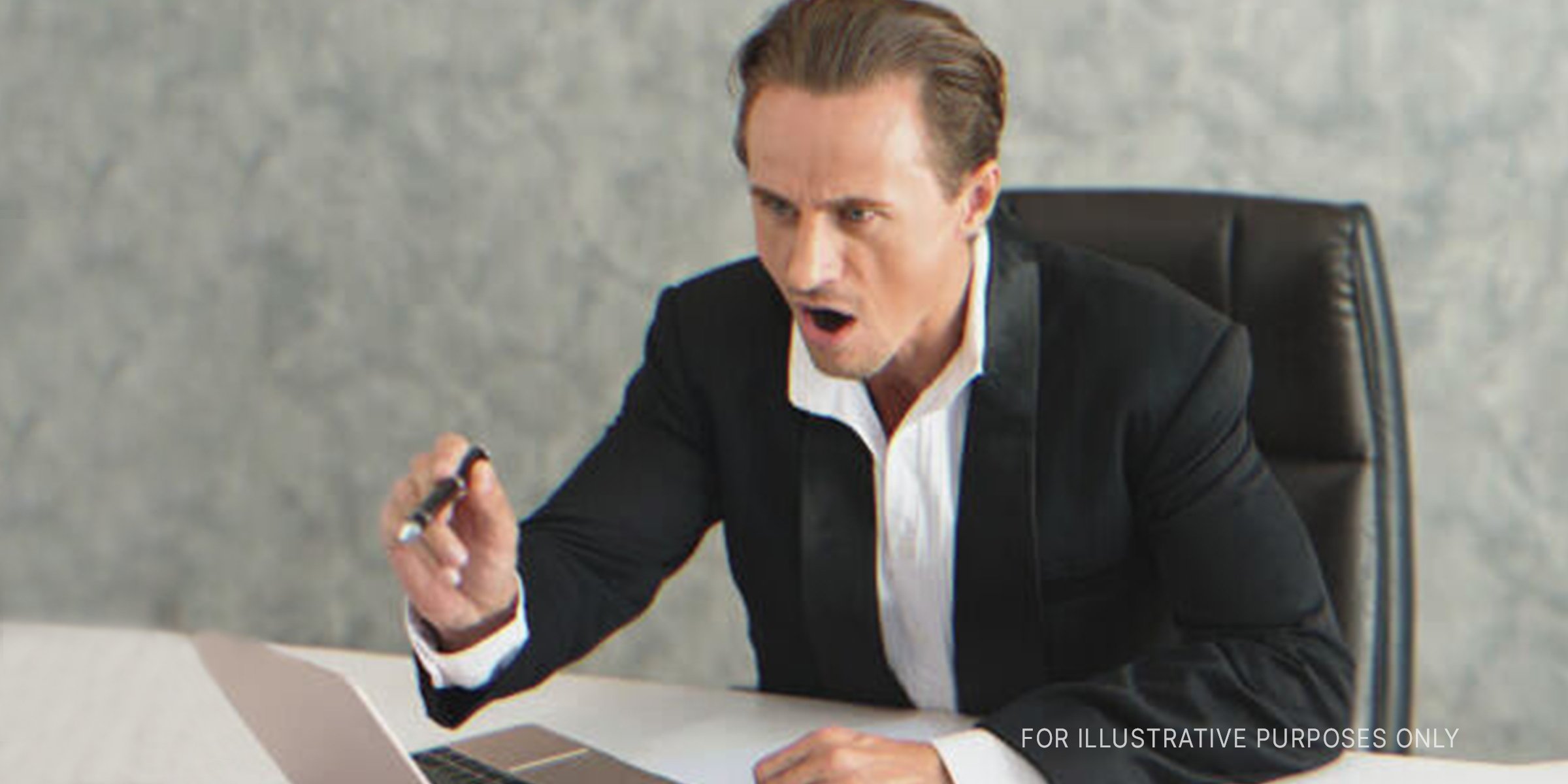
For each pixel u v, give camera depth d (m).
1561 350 2.76
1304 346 1.82
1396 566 1.80
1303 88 2.77
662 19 2.97
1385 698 1.77
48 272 3.31
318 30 3.12
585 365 3.12
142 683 1.56
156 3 3.18
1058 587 1.64
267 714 1.24
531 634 1.54
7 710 1.49
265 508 3.30
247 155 3.19
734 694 1.66
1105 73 2.82
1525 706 2.86
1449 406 2.81
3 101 3.27
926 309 1.42
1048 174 2.88
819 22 1.34
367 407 3.22
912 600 1.66
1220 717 1.46
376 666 1.73
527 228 3.10
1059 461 1.61
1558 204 2.73
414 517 1.30
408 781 1.08
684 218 3.03
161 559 3.33
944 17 1.38
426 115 3.10
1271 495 1.61
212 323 3.26
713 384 1.71
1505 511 2.83
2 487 3.37
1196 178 2.83
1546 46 2.68
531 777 1.41
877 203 1.33
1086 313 1.63
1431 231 2.77
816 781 1.36
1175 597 1.62
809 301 1.39
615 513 1.69
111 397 3.33
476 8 3.04
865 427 1.61
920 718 1.59
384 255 3.17
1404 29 2.72
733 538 1.74
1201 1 2.77
